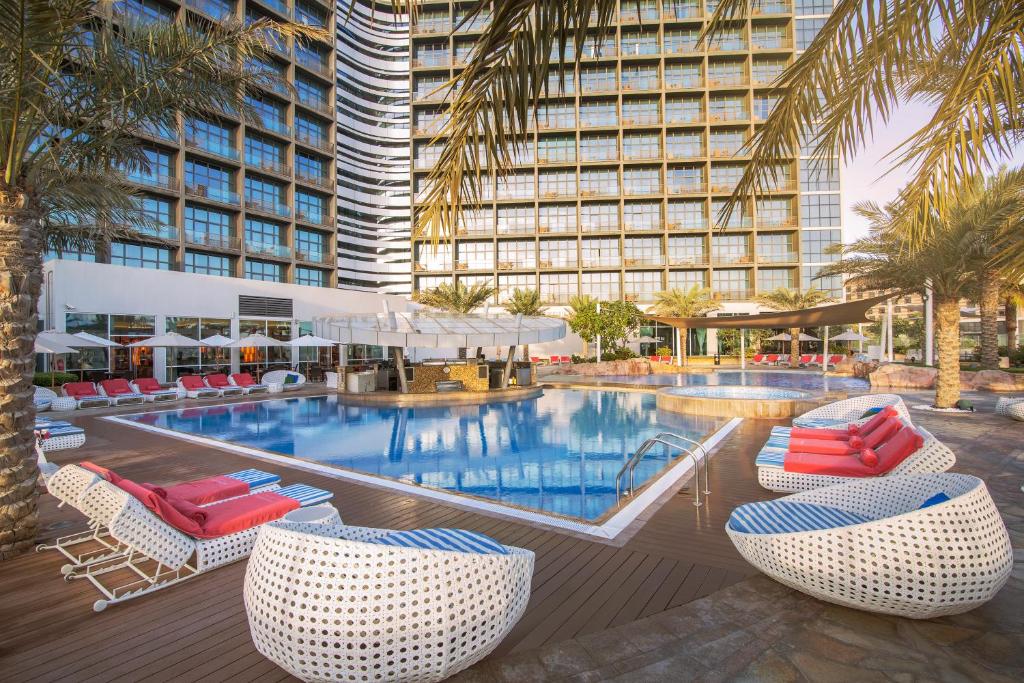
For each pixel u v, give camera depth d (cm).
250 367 2378
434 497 570
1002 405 1062
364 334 1598
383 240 5300
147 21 483
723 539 427
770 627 290
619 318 2881
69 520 495
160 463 768
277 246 3053
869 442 565
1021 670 247
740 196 417
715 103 4062
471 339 1669
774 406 1162
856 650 266
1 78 414
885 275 1280
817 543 290
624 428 1134
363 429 1164
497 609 237
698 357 3797
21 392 425
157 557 346
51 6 373
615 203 4119
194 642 287
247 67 525
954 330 1178
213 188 2772
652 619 302
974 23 299
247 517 402
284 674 258
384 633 213
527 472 759
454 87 239
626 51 4131
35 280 443
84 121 495
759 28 4047
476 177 253
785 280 4050
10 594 345
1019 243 416
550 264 4141
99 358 1883
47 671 260
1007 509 480
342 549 220
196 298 2194
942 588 263
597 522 477
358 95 5141
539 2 225
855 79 373
